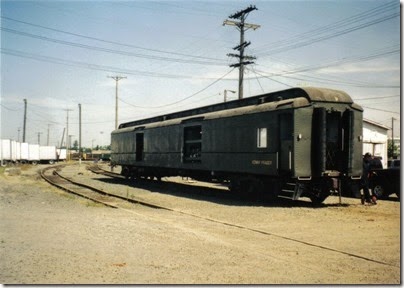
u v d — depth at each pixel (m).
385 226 10.37
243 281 5.81
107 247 7.75
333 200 16.25
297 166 13.84
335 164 15.11
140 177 28.56
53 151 75.75
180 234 9.16
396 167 16.92
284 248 7.93
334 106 14.58
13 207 13.41
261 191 15.62
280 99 15.20
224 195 18.56
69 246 7.78
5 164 52.28
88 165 64.88
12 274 6.00
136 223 10.55
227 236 9.05
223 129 17.56
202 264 6.69
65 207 13.86
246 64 29.73
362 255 7.42
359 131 14.88
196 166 19.61
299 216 12.02
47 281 5.69
